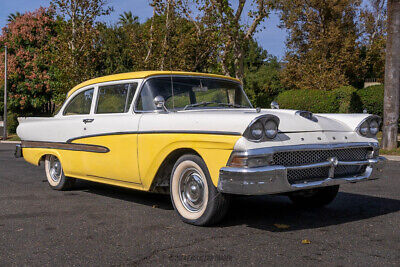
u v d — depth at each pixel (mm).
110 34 28812
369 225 4293
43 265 3242
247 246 3613
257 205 5340
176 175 4492
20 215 4926
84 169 5816
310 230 4117
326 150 4207
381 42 32719
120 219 4668
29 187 7043
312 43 31109
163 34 18031
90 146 5625
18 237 4012
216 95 5406
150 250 3555
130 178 5082
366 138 4648
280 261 3236
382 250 3490
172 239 3859
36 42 32312
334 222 4426
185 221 4414
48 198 6008
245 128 3785
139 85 5176
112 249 3602
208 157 4059
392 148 13234
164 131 4531
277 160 3941
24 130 7066
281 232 4051
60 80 19844
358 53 31734
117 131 5160
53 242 3834
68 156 6094
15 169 9766
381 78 34156
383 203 5430
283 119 4254
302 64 30984
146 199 5875
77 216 4848
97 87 5840
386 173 8469
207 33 16969
